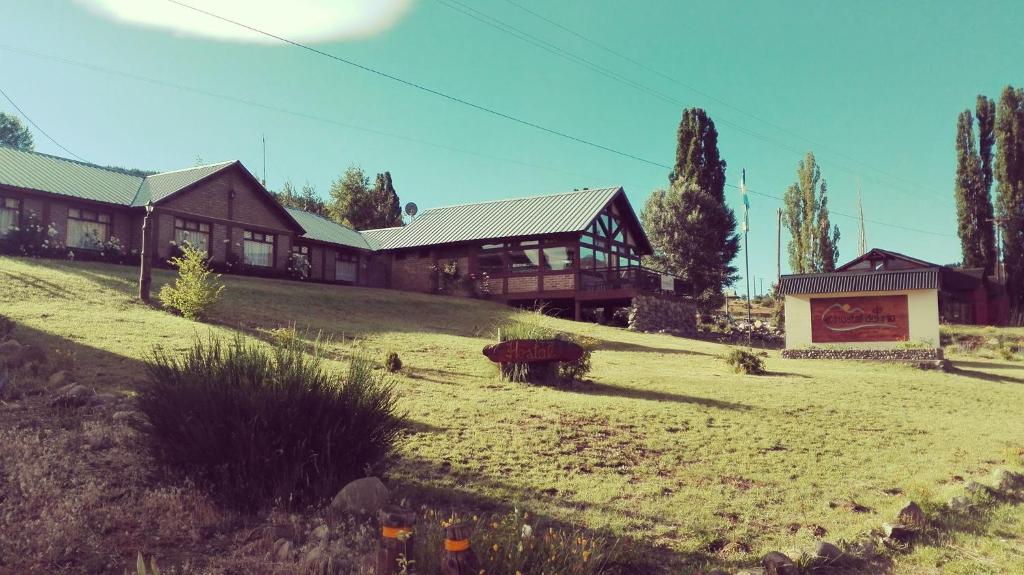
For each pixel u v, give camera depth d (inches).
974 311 2234.3
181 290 776.9
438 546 203.3
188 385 278.1
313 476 277.4
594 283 1535.4
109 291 848.9
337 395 299.1
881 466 415.8
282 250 1485.0
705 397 598.2
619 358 905.5
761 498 338.0
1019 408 687.1
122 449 303.0
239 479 259.9
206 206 1307.8
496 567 204.4
